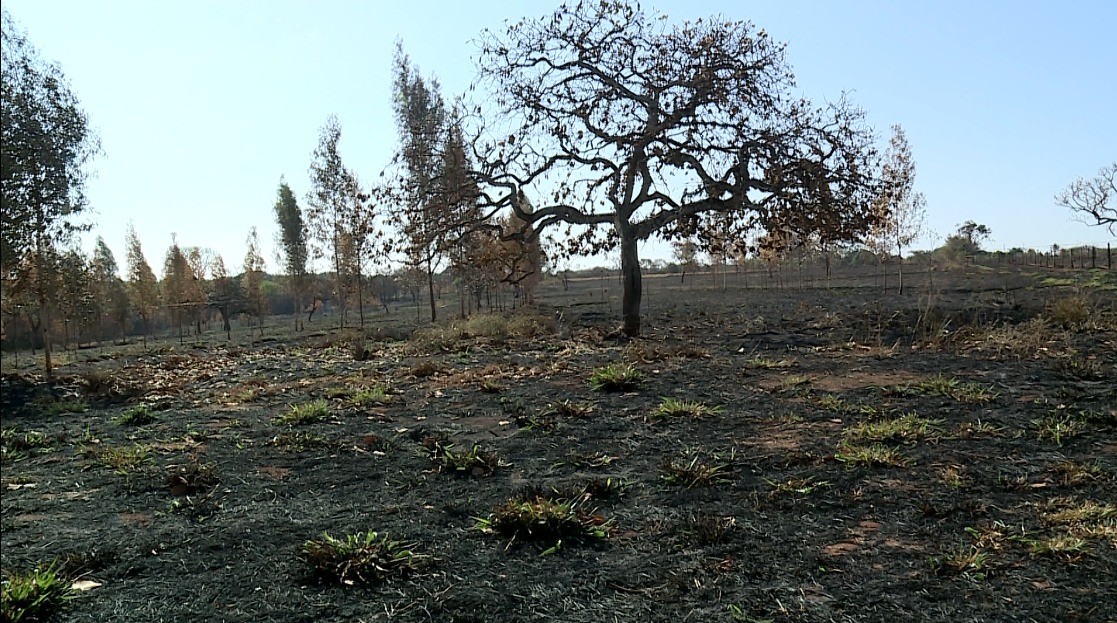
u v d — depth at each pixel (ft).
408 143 76.48
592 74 52.54
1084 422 19.74
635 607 10.58
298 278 107.96
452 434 22.22
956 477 15.55
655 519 14.17
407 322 96.84
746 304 82.94
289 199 107.55
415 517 14.71
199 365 53.52
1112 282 79.82
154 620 10.64
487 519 14.30
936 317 50.42
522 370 35.68
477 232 59.31
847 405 23.58
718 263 139.95
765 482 16.12
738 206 50.01
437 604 10.87
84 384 43.39
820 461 17.38
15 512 16.26
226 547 13.43
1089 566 11.21
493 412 25.61
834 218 48.60
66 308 59.57
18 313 69.31
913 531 12.98
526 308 89.97
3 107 39.47
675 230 53.42
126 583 12.00
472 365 39.93
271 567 12.41
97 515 15.81
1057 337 38.86
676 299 101.76
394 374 37.83
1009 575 11.07
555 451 19.56
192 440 23.11
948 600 10.35
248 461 19.88
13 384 44.47
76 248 53.21
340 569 11.98
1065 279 91.30
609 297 127.65
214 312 179.83
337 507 15.58
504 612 10.57
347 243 91.40
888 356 35.19
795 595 10.71
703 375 31.30
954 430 19.62
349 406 27.86
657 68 51.42
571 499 15.37
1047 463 16.47
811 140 49.29
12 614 10.57
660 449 19.36
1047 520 13.04
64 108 42.98
